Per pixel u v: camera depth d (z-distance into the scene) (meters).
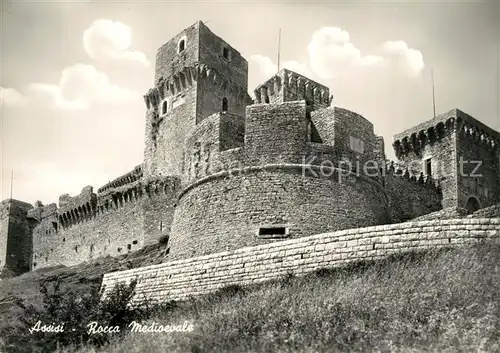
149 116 66.06
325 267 29.47
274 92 52.53
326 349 22.19
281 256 30.73
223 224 41.41
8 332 31.39
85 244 70.75
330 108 43.50
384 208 44.50
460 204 58.59
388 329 23.03
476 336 21.50
